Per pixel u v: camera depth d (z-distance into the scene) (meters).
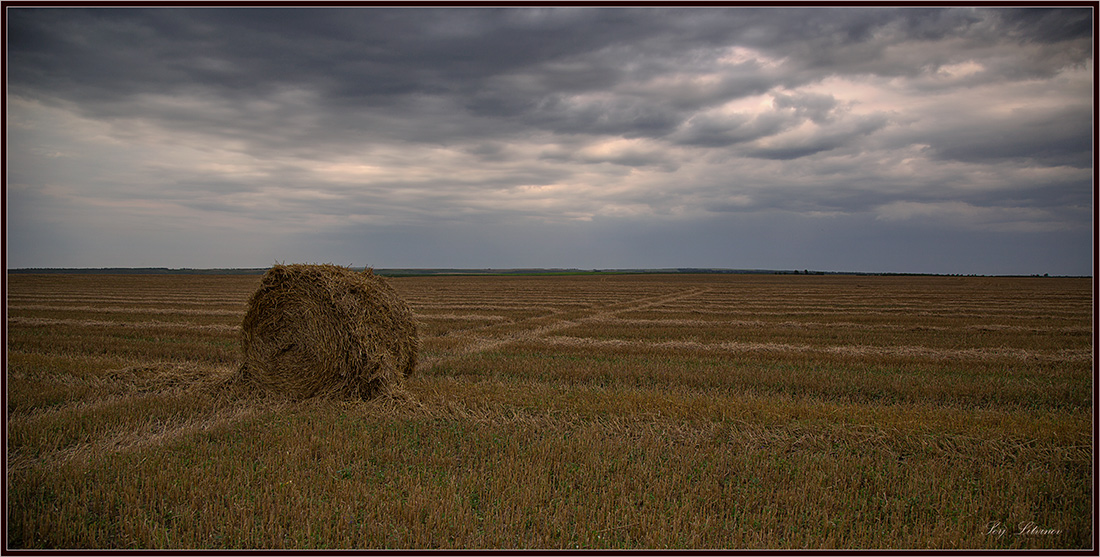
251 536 4.82
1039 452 6.73
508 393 9.58
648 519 5.17
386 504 5.33
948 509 5.37
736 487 5.86
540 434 7.50
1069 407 9.55
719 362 13.55
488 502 5.49
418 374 12.02
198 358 13.68
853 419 7.95
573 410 8.48
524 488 5.63
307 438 7.20
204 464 6.26
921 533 4.99
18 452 6.66
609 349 15.75
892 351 15.42
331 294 9.88
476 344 16.83
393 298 10.90
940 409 8.94
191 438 7.18
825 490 5.76
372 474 6.18
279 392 10.09
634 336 18.86
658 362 13.41
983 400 10.08
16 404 8.69
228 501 5.42
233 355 13.94
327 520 5.09
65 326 19.20
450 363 13.08
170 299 35.78
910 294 48.09
